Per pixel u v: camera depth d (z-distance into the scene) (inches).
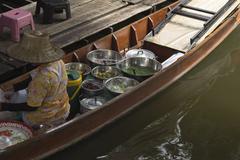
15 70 135.5
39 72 100.4
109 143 128.9
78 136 117.1
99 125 122.4
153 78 135.1
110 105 122.0
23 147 101.8
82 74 136.9
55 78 101.5
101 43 152.2
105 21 168.1
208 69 168.4
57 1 160.9
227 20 175.0
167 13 177.0
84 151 122.8
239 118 145.3
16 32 145.2
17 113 115.8
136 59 149.7
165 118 142.2
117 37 157.9
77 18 167.0
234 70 169.6
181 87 155.7
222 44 182.5
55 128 107.7
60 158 116.4
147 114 142.4
